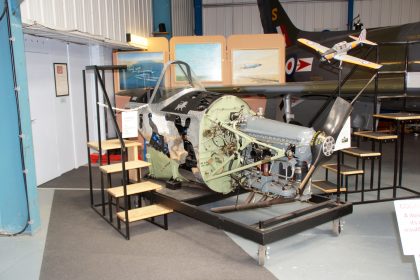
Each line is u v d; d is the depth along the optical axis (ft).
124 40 22.62
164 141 12.97
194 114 11.41
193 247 10.32
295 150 9.80
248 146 11.26
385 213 12.70
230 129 10.82
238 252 10.00
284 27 29.63
